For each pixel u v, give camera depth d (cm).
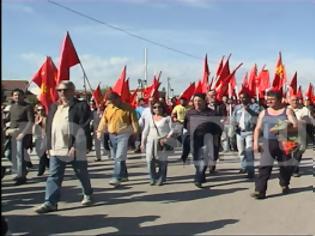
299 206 813
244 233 655
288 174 912
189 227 687
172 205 825
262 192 870
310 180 1051
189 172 1169
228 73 1433
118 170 992
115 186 992
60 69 952
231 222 713
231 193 925
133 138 1112
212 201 855
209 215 755
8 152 1030
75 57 963
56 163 782
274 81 1458
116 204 834
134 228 683
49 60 1084
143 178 1105
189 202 848
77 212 777
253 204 830
